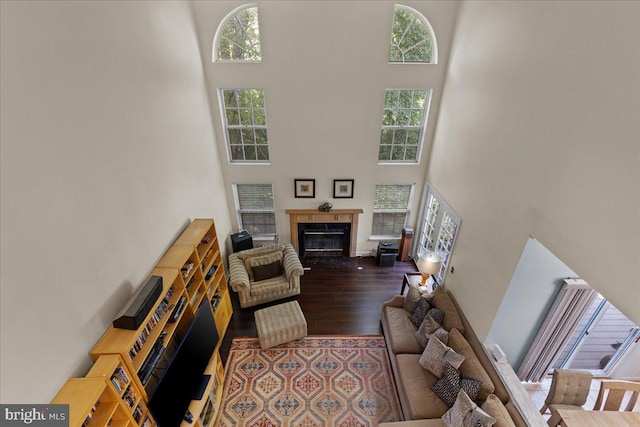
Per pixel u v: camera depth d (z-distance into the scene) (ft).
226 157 18.79
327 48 15.89
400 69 16.49
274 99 17.12
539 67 8.98
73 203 7.09
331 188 19.98
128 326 8.24
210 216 16.84
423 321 13.62
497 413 9.66
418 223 21.12
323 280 19.86
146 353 8.87
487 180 12.01
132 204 9.55
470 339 12.85
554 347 11.37
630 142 6.25
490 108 11.82
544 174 8.79
